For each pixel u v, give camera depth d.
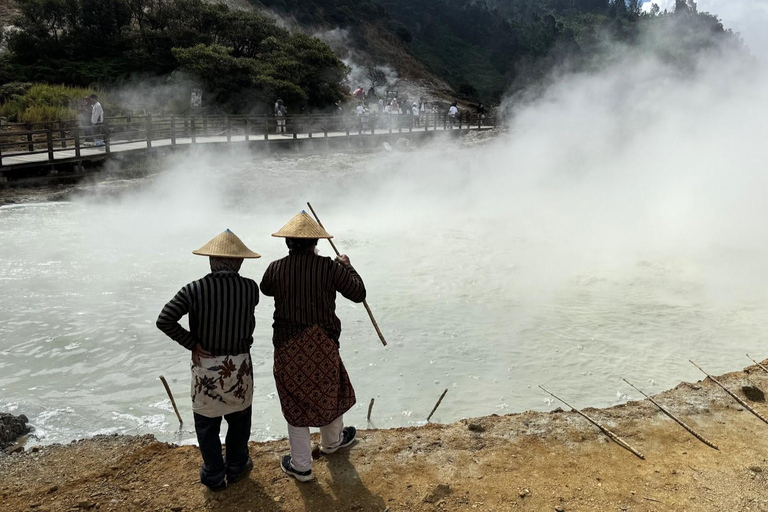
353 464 4.10
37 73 29.48
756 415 4.89
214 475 3.69
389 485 3.85
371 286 10.20
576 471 4.04
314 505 3.63
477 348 7.60
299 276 3.62
